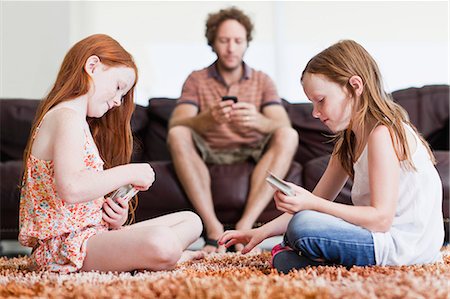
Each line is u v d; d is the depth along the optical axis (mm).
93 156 1445
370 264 1333
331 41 4098
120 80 1495
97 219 1456
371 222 1339
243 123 2559
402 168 1423
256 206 2426
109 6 4145
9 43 3816
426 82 4047
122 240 1352
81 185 1327
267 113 2764
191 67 4141
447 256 1672
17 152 3092
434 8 4059
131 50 4137
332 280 1081
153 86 4117
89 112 1476
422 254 1392
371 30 4086
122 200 1479
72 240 1374
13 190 2518
